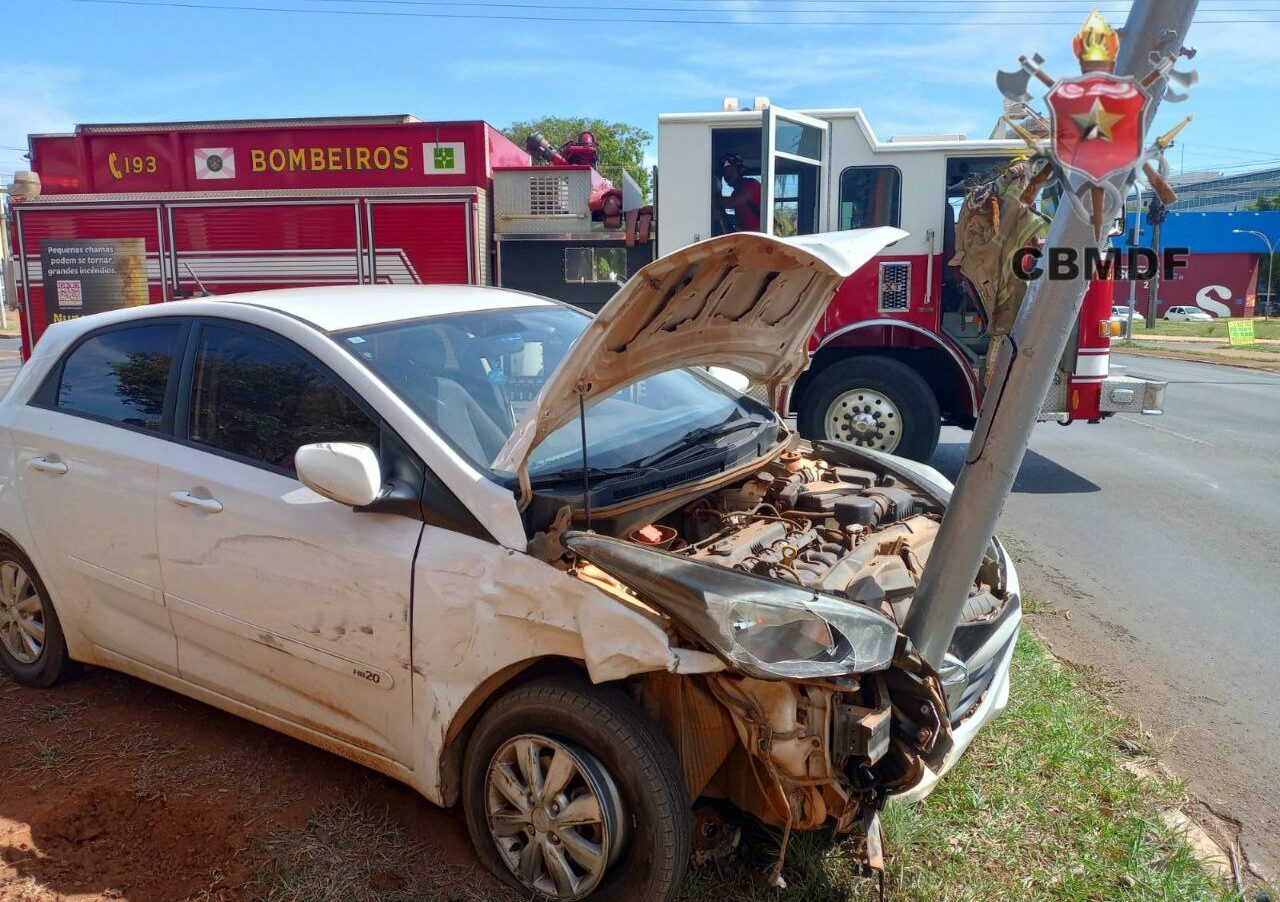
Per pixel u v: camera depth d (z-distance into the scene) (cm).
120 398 370
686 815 258
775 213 825
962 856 299
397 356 327
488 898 278
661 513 307
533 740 271
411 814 319
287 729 328
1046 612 527
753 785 272
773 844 294
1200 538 675
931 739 260
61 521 376
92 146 932
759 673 239
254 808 321
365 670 296
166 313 368
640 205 989
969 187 762
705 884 283
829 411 827
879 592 294
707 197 820
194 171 917
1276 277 5694
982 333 768
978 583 347
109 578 364
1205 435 1107
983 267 662
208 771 345
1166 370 2056
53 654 399
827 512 350
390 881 286
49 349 401
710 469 329
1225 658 467
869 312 814
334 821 313
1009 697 396
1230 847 316
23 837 305
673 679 266
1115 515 735
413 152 891
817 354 845
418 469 290
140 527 348
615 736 256
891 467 414
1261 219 5356
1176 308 5225
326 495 279
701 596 243
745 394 426
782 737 253
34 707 396
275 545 310
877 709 259
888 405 816
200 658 346
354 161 897
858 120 795
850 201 814
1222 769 365
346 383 312
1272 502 779
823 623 250
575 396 273
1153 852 306
